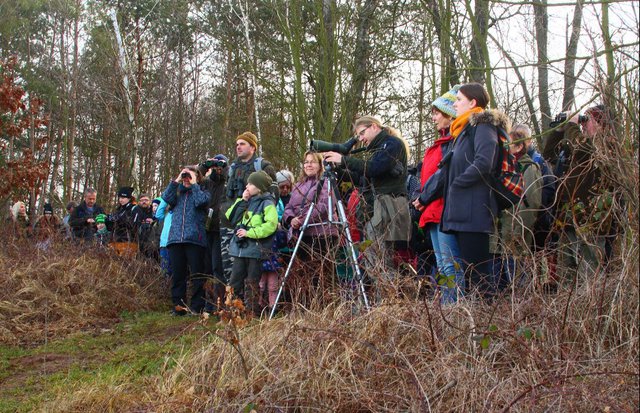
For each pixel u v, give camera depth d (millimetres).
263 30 17953
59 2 28734
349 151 6031
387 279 4355
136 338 6336
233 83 28609
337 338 3832
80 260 8945
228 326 4223
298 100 14523
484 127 4594
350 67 14469
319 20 14211
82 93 28984
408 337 3863
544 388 3146
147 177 25844
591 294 3797
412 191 6906
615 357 3361
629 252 3611
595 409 2994
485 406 3111
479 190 4496
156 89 26562
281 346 4055
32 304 7594
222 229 7262
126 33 27406
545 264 4164
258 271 6586
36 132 29922
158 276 9102
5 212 13094
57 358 5684
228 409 3639
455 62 8734
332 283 4730
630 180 3445
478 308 4047
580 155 4641
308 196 6207
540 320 3719
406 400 3334
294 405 3590
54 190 28672
